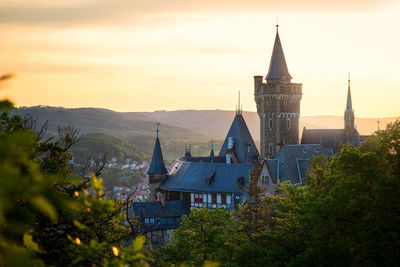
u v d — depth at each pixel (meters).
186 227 39.47
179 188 110.00
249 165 104.69
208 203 105.06
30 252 6.22
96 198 6.39
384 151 27.23
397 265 20.36
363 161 26.31
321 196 32.41
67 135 23.94
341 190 25.55
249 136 127.00
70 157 23.42
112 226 28.78
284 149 92.62
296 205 41.41
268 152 145.50
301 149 92.56
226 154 125.31
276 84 142.62
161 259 37.59
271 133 145.25
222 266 31.92
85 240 16.98
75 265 12.80
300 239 33.28
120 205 25.66
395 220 21.66
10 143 4.71
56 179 5.75
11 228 5.60
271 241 35.16
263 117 146.25
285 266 32.00
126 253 7.23
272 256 32.50
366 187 24.75
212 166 109.44
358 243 22.78
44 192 5.29
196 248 37.50
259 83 147.25
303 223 31.20
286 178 89.06
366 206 23.69
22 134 4.82
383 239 21.41
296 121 147.00
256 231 45.94
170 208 90.06
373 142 31.62
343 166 27.20
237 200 100.12
